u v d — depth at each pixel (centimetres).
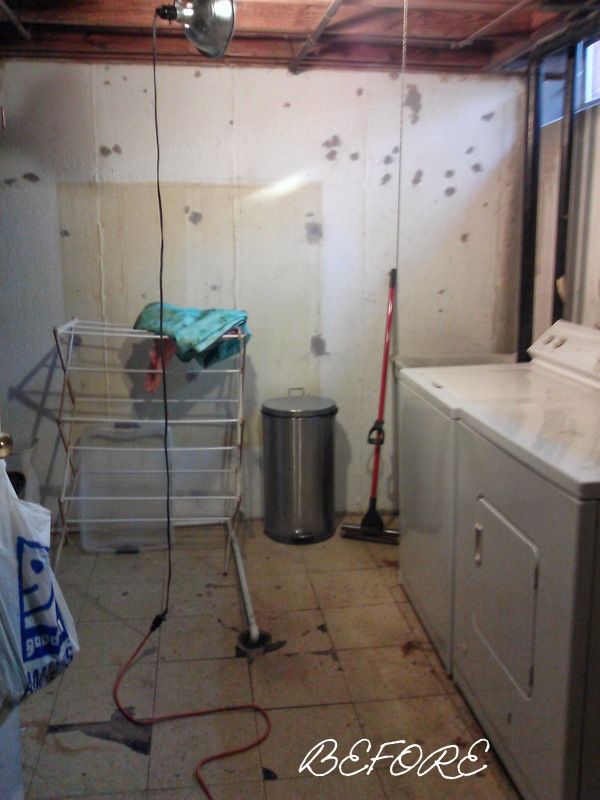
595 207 265
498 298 317
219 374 309
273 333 309
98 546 302
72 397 289
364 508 329
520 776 161
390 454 326
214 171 290
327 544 305
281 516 303
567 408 187
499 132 301
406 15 234
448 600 204
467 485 186
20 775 142
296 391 316
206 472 316
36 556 131
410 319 315
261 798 165
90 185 285
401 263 309
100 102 279
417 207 304
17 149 279
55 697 202
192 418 312
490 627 173
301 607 252
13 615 126
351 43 283
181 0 204
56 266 291
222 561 289
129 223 290
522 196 302
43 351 298
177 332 261
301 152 293
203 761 177
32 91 275
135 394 307
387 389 319
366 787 169
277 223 298
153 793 167
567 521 131
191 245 295
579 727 135
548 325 302
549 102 291
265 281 303
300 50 266
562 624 134
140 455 311
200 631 237
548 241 299
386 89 292
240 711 196
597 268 266
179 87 281
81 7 243
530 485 147
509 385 219
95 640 231
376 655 222
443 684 208
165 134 284
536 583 146
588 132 267
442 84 294
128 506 313
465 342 320
